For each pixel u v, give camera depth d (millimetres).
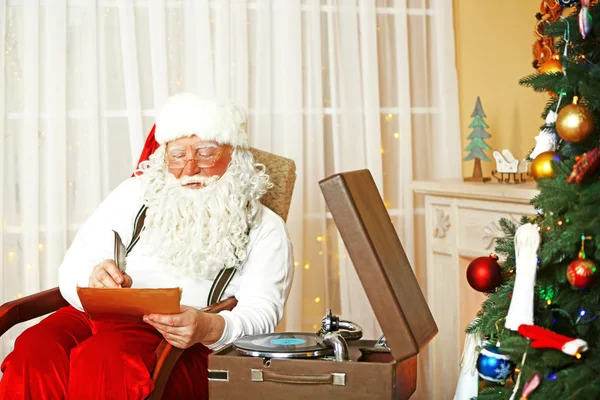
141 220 2471
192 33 3342
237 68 3365
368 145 3520
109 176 3320
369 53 3500
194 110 2395
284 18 3402
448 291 3240
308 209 3479
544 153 1849
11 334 3250
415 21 3598
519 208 2740
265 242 2400
